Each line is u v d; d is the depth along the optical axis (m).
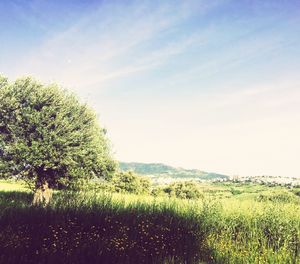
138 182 50.81
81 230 8.94
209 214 10.80
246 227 9.98
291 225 9.14
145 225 9.85
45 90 22.95
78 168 23.27
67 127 22.64
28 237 7.82
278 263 7.12
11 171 21.67
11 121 22.30
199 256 7.81
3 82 22.92
